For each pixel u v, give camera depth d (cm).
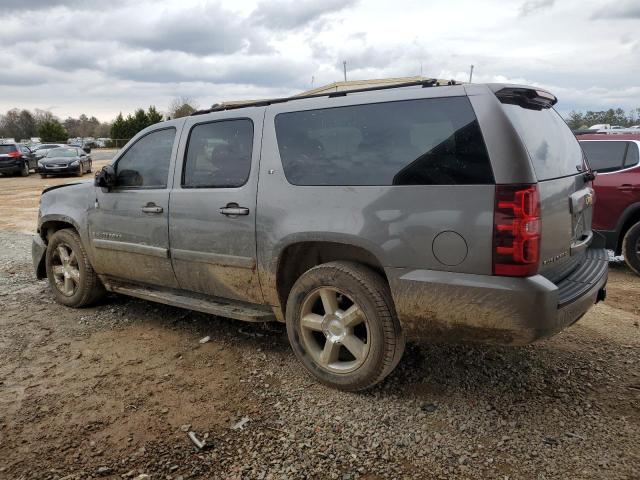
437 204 289
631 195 614
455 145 288
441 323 295
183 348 417
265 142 366
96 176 457
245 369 378
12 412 325
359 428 300
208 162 401
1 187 1988
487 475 259
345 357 355
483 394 333
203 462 274
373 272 327
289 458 275
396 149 310
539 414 310
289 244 346
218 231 385
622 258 702
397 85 331
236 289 388
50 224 539
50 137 6894
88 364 392
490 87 288
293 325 357
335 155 333
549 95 336
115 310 513
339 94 345
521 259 269
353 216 318
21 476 265
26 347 425
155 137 445
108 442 293
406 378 355
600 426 296
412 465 268
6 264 724
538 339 278
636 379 350
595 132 675
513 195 269
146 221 434
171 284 437
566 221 315
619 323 457
